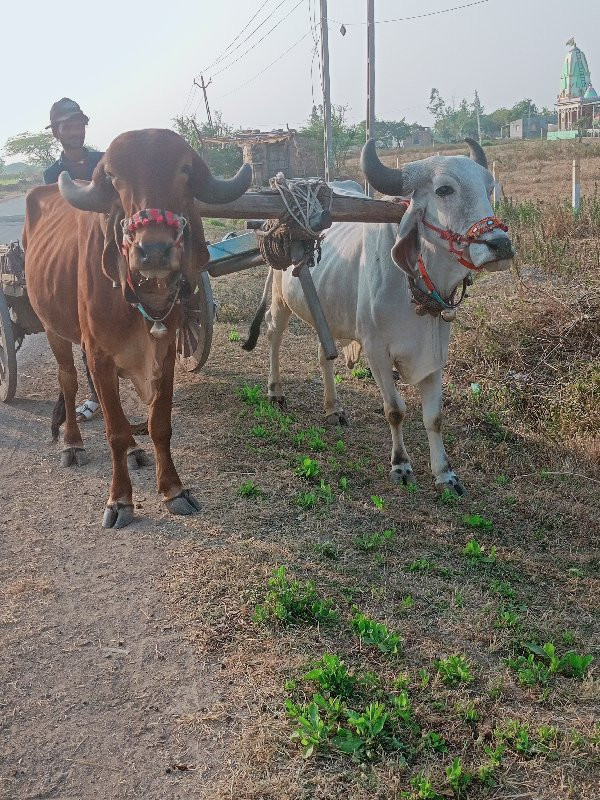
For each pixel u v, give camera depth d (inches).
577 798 118.7
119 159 163.5
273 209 210.1
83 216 199.8
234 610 160.4
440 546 196.4
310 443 252.8
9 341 293.4
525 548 201.5
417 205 200.7
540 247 443.8
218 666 146.0
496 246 183.8
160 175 162.4
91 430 276.2
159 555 185.3
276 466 237.0
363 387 323.3
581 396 275.9
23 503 217.5
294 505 210.8
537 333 317.7
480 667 148.3
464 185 190.4
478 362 322.7
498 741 128.7
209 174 174.9
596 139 2461.9
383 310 219.1
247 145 1651.1
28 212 262.7
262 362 352.8
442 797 117.7
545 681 144.4
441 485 229.8
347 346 279.9
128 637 156.6
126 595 170.6
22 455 254.1
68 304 215.8
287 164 1653.5
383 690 138.6
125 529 199.2
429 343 219.3
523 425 278.4
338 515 206.7
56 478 234.7
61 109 263.6
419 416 289.7
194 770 123.9
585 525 213.9
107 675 146.4
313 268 255.8
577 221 519.5
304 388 320.2
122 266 172.4
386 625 158.1
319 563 181.2
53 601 169.9
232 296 491.8
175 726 133.0
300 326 427.5
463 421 282.0
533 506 221.8
